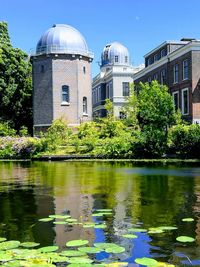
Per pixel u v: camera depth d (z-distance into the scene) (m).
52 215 8.24
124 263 5.04
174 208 9.02
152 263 4.92
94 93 90.19
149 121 35.25
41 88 52.62
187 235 6.57
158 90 35.12
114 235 6.62
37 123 52.78
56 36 52.34
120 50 88.88
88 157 33.94
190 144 31.38
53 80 51.94
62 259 5.00
